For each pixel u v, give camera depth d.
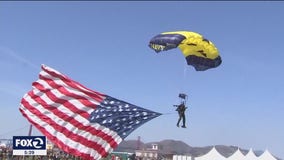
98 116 15.76
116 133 15.86
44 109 15.75
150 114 15.67
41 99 15.72
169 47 23.36
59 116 15.78
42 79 15.75
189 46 23.97
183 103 21.34
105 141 15.91
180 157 97.81
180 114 21.41
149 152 128.50
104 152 15.95
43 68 15.67
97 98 15.67
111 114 15.74
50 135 15.76
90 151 15.85
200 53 24.27
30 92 15.68
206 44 23.70
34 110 15.70
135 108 15.59
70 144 15.73
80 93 15.73
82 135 15.80
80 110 15.74
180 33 23.50
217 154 89.75
